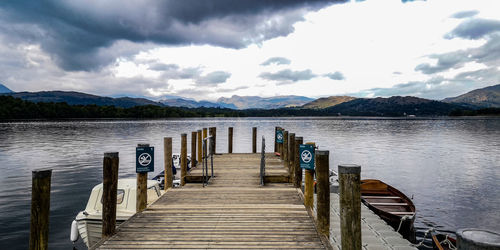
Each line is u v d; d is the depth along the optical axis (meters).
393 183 20.44
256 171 11.53
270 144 43.41
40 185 4.10
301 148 6.96
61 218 12.98
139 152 6.79
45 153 32.28
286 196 8.05
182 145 10.15
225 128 90.69
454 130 80.62
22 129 73.88
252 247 4.91
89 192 16.89
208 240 5.19
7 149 35.75
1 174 21.41
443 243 9.75
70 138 50.28
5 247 10.26
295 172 8.81
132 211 9.37
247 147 39.47
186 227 5.81
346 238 3.87
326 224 5.43
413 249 8.12
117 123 116.50
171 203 7.43
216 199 7.80
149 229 5.70
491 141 49.81
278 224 5.96
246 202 7.51
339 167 3.98
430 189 18.89
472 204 15.91
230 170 11.73
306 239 5.23
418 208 15.34
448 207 15.47
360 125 112.25
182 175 9.99
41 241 4.10
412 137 57.88
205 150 9.54
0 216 12.93
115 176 5.49
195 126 93.75
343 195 3.91
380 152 35.69
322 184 5.46
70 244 10.68
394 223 11.07
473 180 21.27
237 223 6.02
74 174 21.62
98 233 9.09
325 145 43.16
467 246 1.83
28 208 13.96
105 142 43.91
